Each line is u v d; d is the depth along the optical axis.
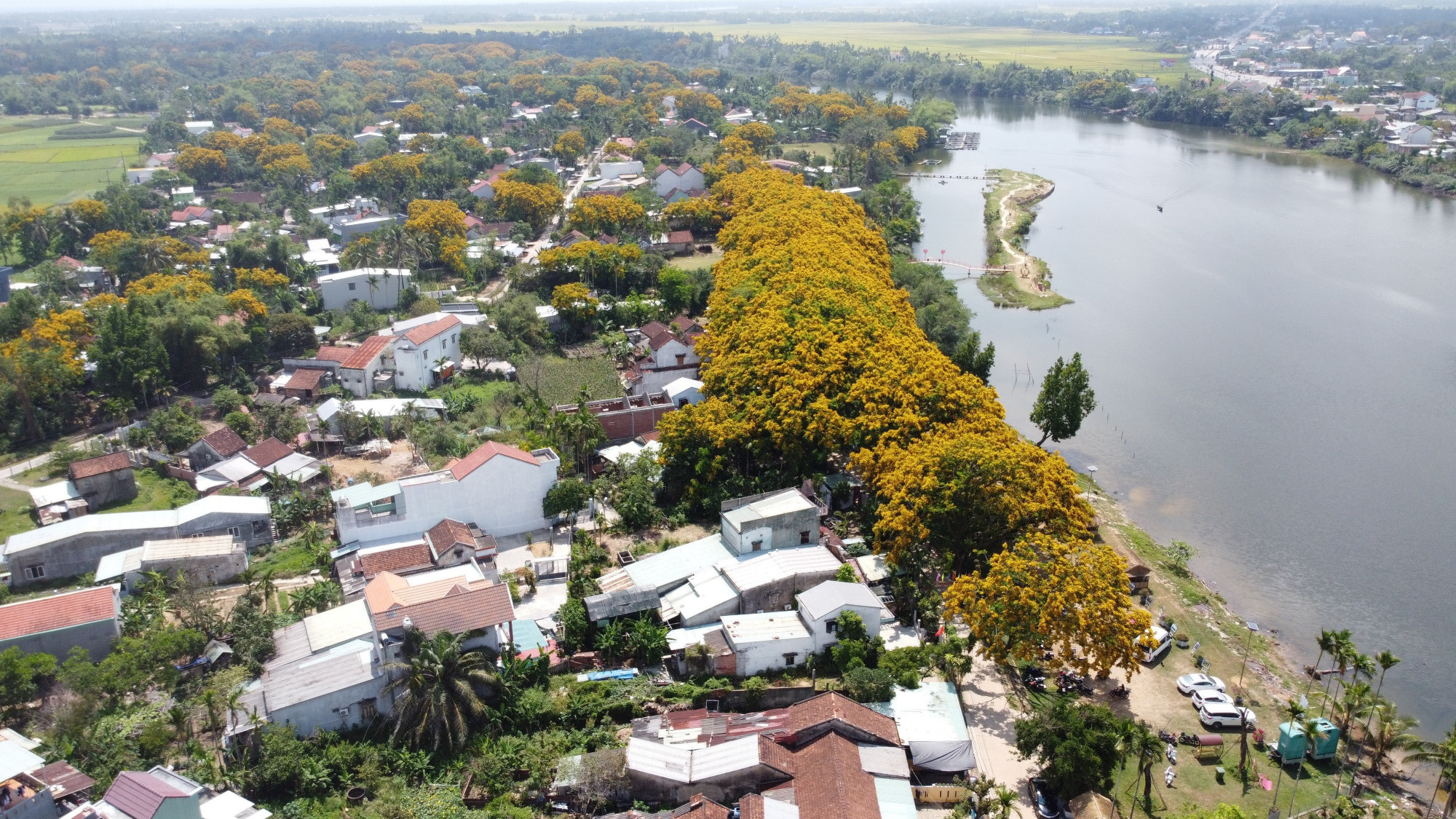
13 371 116.12
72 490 102.75
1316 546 100.81
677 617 79.81
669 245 199.00
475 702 68.81
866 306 124.50
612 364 140.88
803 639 75.69
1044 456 89.00
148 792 57.09
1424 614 90.31
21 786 60.06
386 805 62.28
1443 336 156.25
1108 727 64.25
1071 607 71.44
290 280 172.62
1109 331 160.88
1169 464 117.50
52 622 76.12
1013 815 62.97
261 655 74.31
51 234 186.75
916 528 82.88
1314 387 138.38
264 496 100.75
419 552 89.19
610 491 102.69
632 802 63.59
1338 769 69.44
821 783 61.00
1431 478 113.75
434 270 182.50
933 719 68.31
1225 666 80.94
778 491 93.69
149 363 125.56
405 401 124.25
